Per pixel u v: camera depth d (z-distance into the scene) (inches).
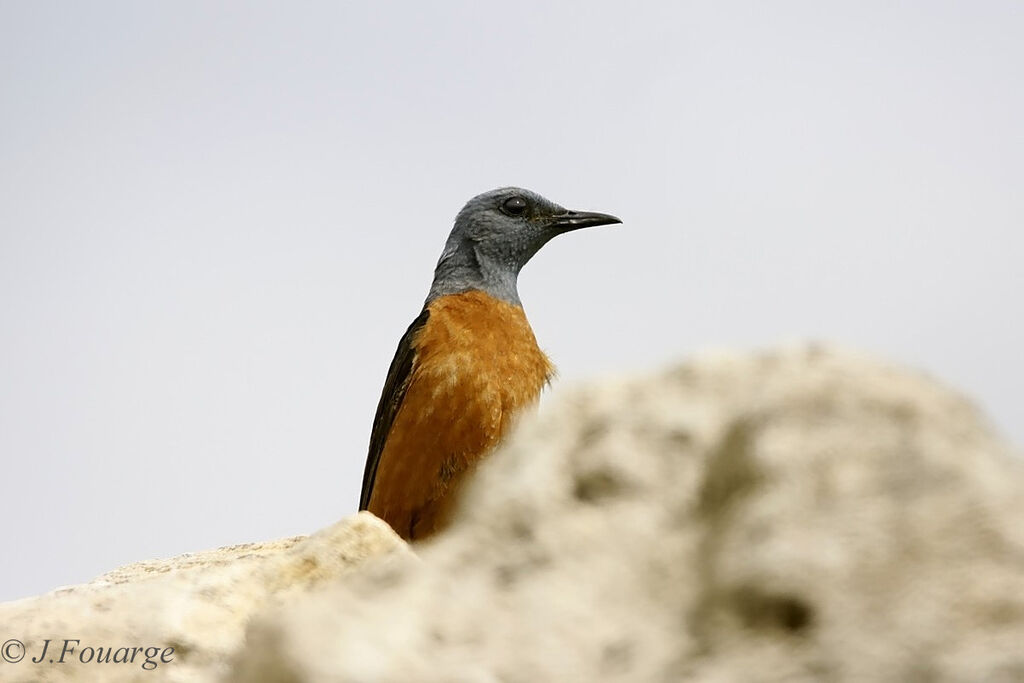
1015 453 227.0
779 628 201.0
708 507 231.5
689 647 208.2
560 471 244.4
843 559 199.3
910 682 187.0
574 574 226.7
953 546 197.8
